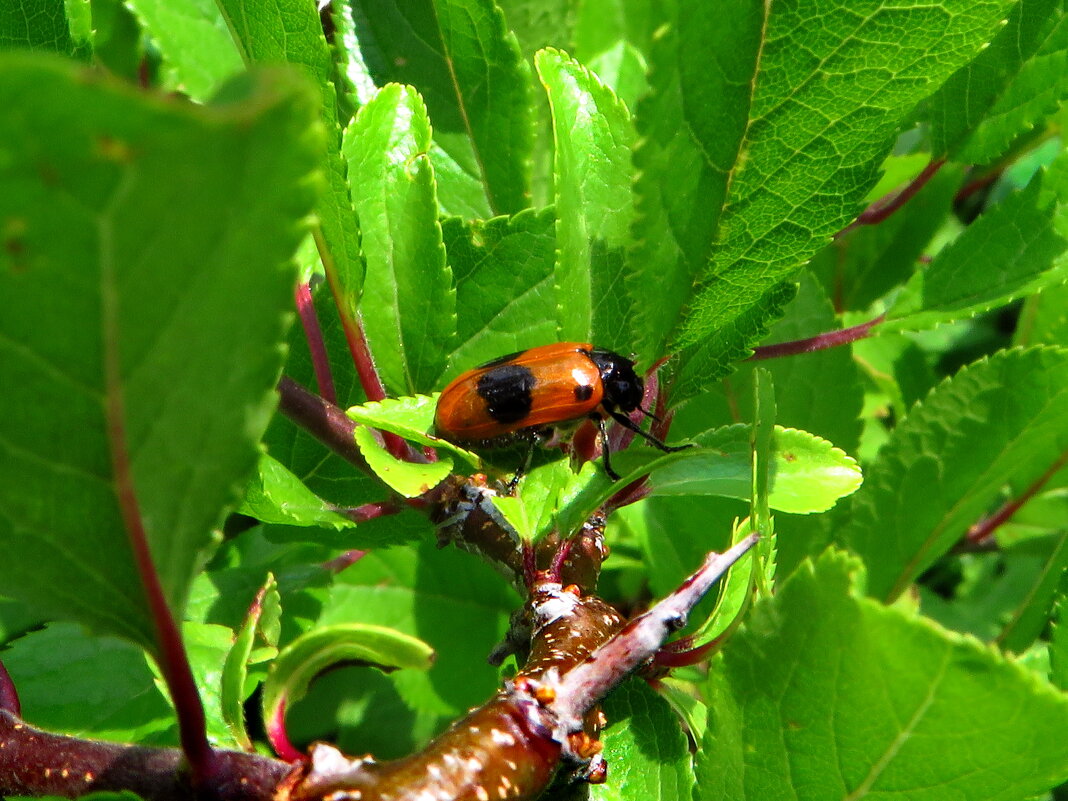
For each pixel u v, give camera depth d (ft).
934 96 0.22
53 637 0.20
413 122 0.19
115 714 0.20
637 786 0.16
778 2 0.15
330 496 0.21
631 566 0.27
